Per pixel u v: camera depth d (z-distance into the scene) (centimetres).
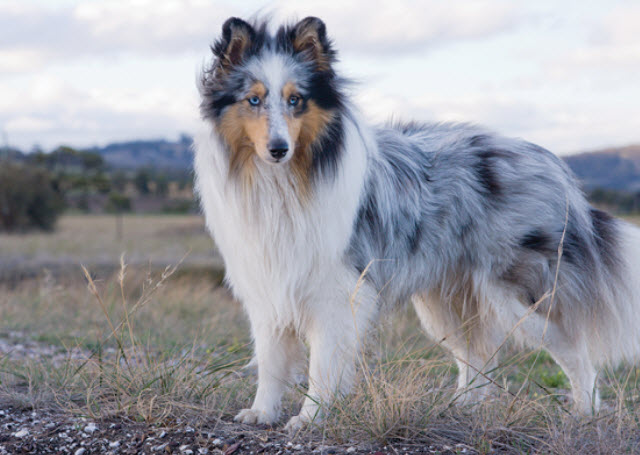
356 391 393
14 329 759
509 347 514
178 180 5091
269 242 383
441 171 445
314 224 381
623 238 486
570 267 449
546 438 354
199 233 2797
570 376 454
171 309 894
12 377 468
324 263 385
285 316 392
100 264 1723
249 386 460
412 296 481
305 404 387
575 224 457
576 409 417
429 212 435
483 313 463
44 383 450
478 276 449
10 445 357
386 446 346
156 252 2069
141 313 848
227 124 380
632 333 477
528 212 444
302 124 374
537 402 409
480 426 364
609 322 474
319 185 380
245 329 805
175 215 4212
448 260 448
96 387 433
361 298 393
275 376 405
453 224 440
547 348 451
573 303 452
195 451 346
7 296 966
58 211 3022
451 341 493
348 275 392
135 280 1077
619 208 2778
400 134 467
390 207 418
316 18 382
